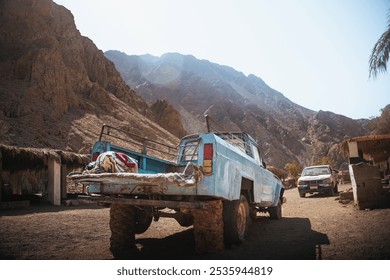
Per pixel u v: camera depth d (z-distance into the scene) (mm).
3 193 15062
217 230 4812
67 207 13094
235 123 192125
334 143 180000
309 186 16875
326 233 6250
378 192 9055
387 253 4363
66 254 5148
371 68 12688
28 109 44406
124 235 5457
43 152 14516
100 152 5406
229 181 5031
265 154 161125
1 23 61156
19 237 6348
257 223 8070
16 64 52688
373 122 24484
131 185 4863
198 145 4742
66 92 55531
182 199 4781
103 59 85938
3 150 13094
